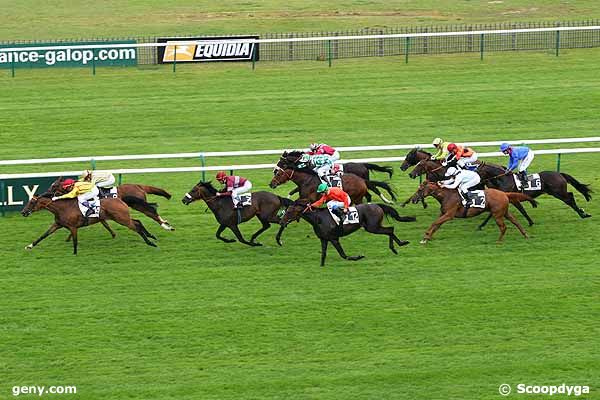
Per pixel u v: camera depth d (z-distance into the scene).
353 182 24.81
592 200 26.62
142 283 22.19
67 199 23.36
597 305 21.00
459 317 20.61
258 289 21.88
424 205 26.20
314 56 40.97
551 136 31.75
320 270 22.78
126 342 19.80
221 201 23.58
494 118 33.56
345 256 23.05
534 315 20.66
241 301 21.34
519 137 31.73
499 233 24.78
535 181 24.80
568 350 19.42
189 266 23.03
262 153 27.52
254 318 20.66
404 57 40.78
